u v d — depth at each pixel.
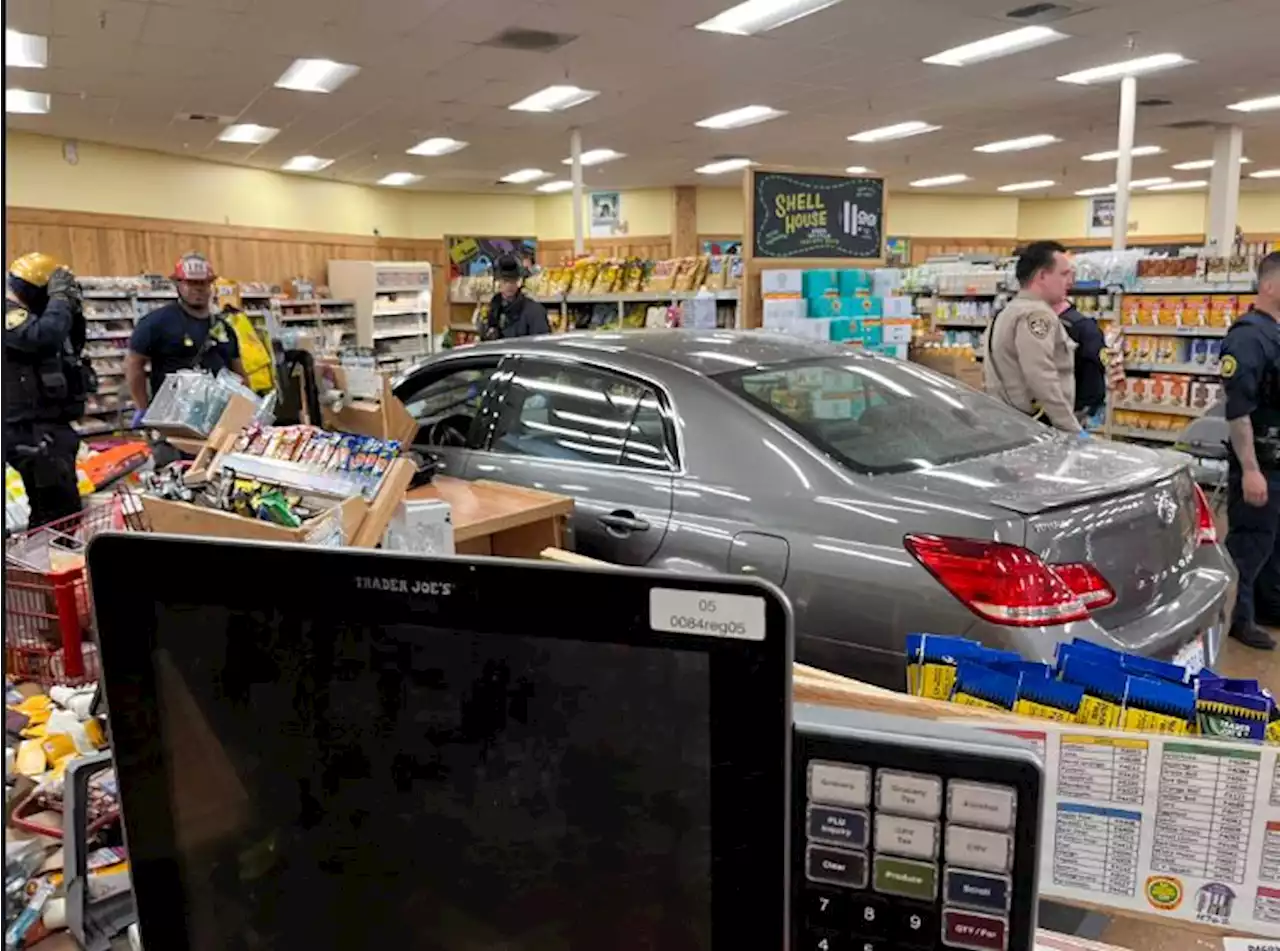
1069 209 21.08
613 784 0.61
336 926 0.70
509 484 3.06
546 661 0.61
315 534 1.57
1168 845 0.75
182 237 13.55
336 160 14.16
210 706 0.70
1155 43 8.56
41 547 1.76
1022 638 2.12
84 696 1.38
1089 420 5.07
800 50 8.65
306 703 0.67
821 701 0.89
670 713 0.59
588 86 9.87
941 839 0.59
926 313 9.34
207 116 10.84
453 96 10.18
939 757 0.58
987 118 11.96
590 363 3.15
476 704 0.63
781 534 2.50
